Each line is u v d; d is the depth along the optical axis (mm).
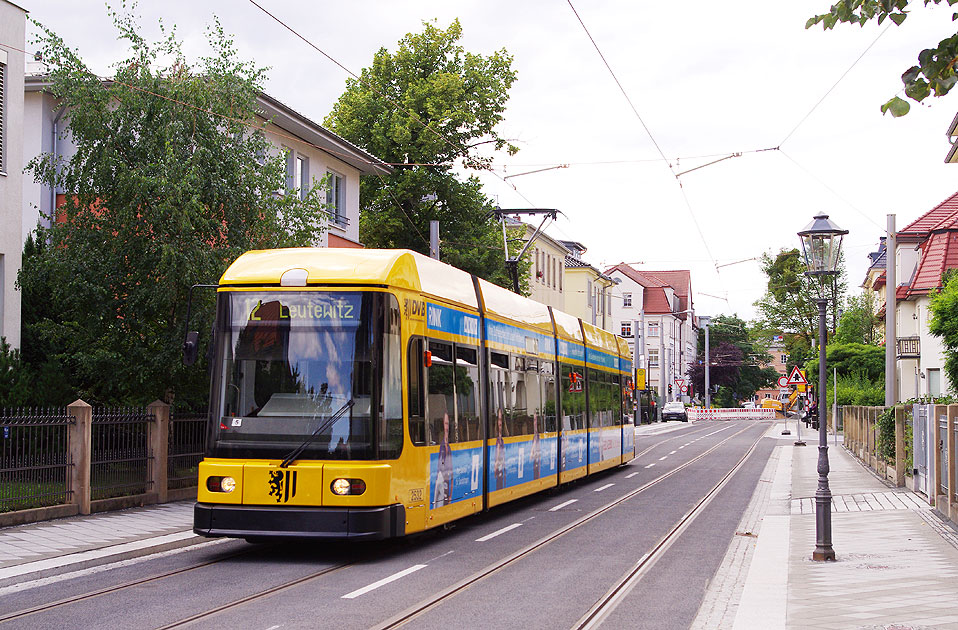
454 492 14227
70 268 18109
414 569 11391
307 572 11117
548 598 9719
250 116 19641
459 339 14789
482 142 40344
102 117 18422
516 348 18156
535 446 19141
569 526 15828
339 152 32000
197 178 18000
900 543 13594
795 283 86625
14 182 21219
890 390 29953
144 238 18250
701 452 39250
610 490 22703
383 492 11758
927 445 19469
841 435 54750
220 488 11836
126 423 16750
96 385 19812
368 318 12078
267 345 12148
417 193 39531
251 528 11656
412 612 8859
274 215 19750
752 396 128250
